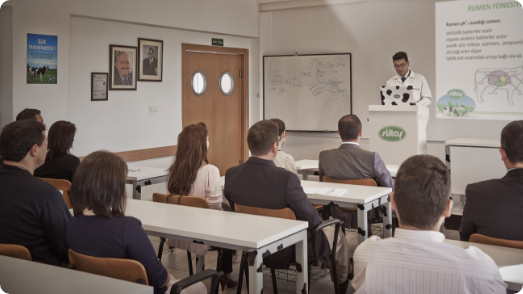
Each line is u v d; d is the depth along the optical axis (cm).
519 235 186
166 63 607
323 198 286
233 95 734
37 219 184
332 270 260
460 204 494
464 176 460
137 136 575
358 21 689
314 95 728
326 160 342
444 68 630
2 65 437
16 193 182
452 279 116
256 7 738
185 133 280
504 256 174
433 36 635
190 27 619
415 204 124
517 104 581
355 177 331
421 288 119
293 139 755
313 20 721
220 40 688
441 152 644
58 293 136
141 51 569
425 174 125
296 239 217
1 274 152
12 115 435
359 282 129
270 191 239
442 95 634
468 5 605
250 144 248
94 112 521
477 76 607
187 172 278
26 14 437
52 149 315
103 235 166
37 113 369
